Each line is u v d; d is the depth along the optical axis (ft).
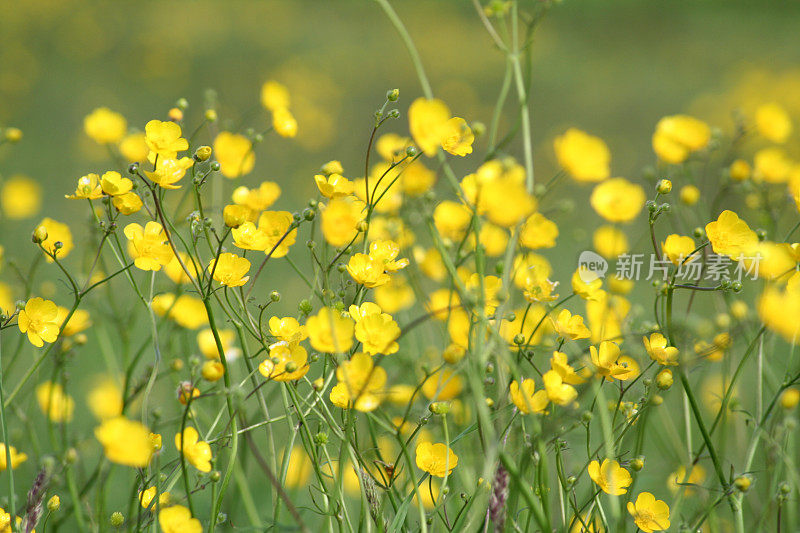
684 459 7.43
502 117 22.45
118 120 7.53
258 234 7.01
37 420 7.80
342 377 6.88
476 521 6.91
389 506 7.13
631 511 7.01
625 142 20.70
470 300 6.86
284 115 7.34
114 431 6.75
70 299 9.50
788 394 7.20
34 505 6.88
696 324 6.95
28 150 18.47
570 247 11.93
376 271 7.02
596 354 6.95
